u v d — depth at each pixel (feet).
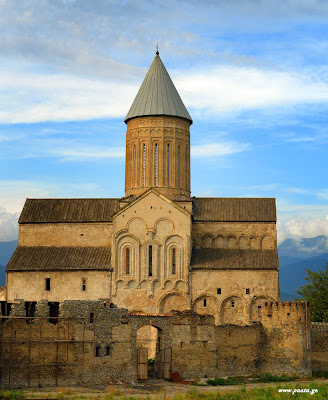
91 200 298.56
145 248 277.23
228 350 216.33
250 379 212.02
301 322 223.71
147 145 293.84
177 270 275.80
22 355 176.45
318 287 299.17
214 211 294.05
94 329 188.24
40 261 279.49
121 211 280.31
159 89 299.17
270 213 291.79
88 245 286.46
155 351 229.66
